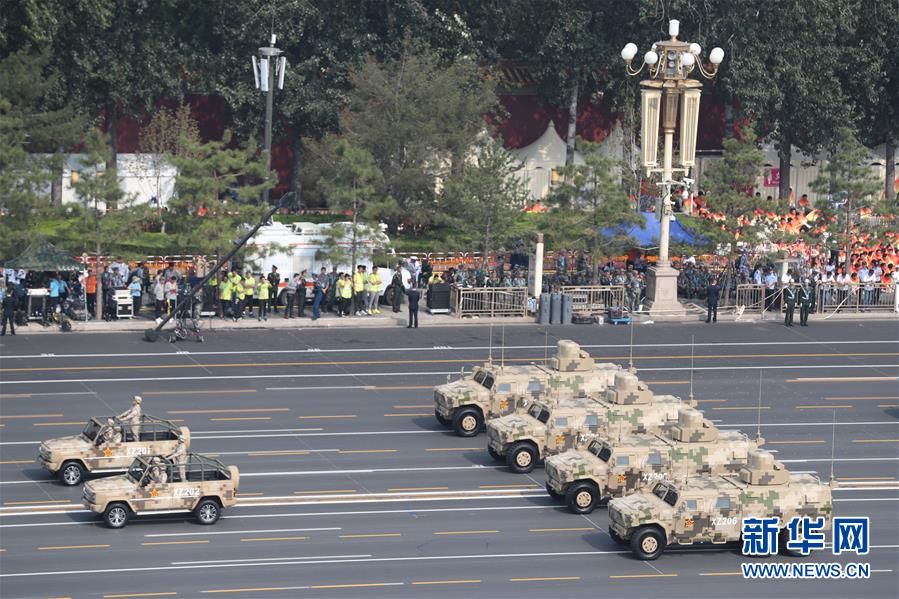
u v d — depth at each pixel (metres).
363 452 168.50
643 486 149.62
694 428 151.38
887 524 150.38
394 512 148.62
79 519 143.25
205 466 143.75
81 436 155.00
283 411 184.25
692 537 137.88
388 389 197.50
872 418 192.00
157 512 141.50
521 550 138.75
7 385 191.00
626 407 163.00
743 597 128.50
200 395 190.12
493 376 176.88
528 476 161.88
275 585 127.25
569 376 176.12
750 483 140.38
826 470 168.50
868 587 132.62
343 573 130.88
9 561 131.12
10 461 160.12
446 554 136.75
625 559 137.62
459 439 175.25
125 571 129.50
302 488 155.12
